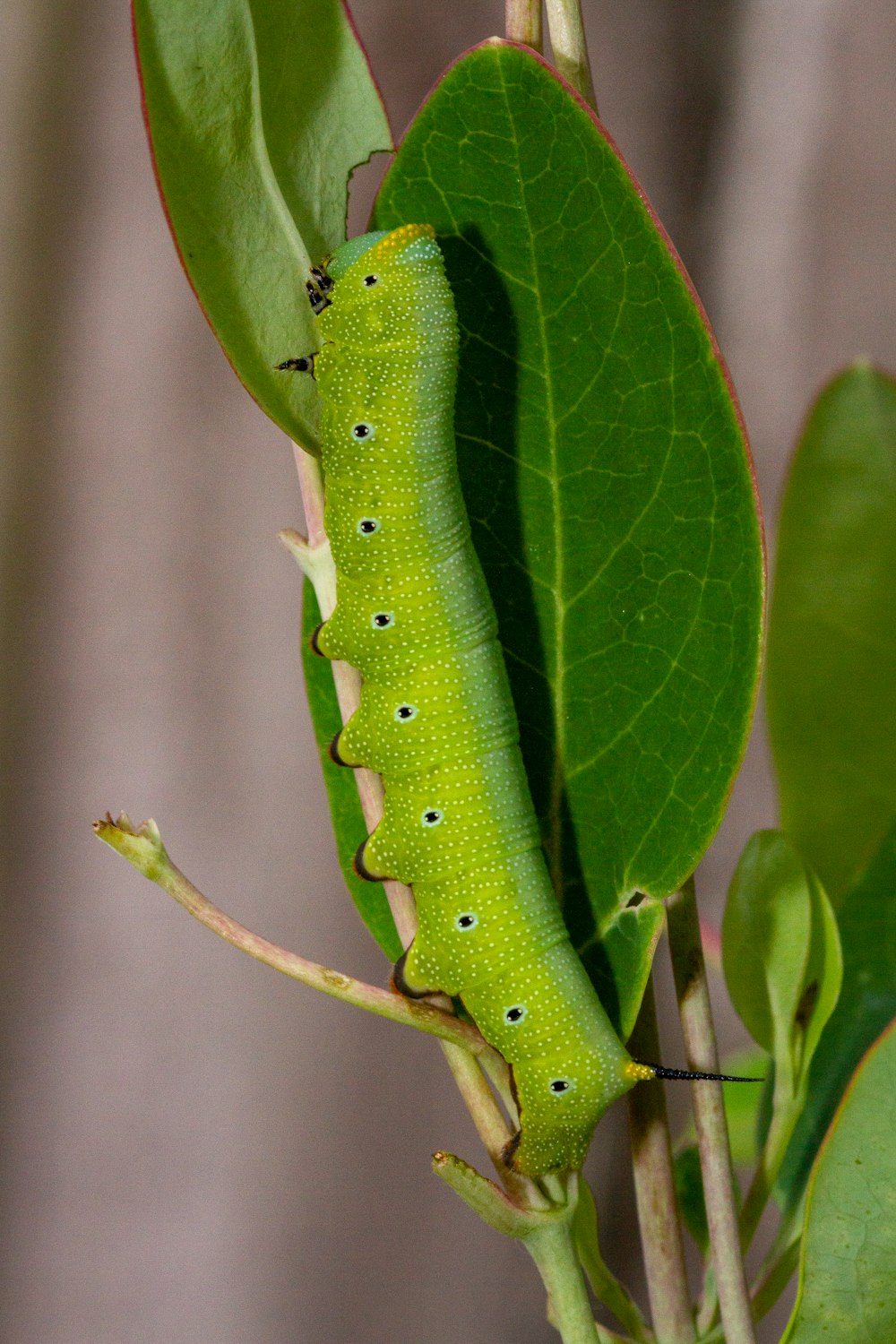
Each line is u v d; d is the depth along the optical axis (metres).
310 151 0.32
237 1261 0.73
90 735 0.72
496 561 0.32
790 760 0.35
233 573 0.71
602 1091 0.31
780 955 0.32
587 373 0.32
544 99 0.31
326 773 0.33
